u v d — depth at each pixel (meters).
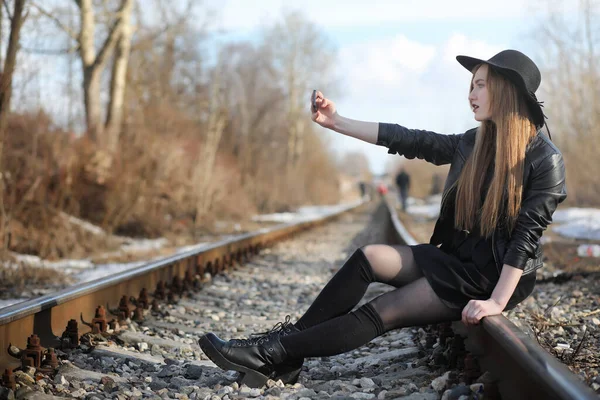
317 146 56.31
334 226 23.77
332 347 3.51
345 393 3.54
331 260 11.71
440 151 3.75
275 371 3.68
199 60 29.05
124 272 5.97
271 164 35.06
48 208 12.15
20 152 12.45
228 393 3.56
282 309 6.76
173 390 3.70
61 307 4.60
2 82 9.83
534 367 2.54
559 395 2.30
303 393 3.50
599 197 19.58
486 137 3.46
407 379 3.79
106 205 14.68
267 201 30.61
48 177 12.76
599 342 4.55
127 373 4.02
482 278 3.37
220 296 7.29
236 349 3.59
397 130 3.78
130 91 18.91
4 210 10.73
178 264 7.53
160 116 18.98
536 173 3.27
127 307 5.42
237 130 31.88
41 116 13.22
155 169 16.50
